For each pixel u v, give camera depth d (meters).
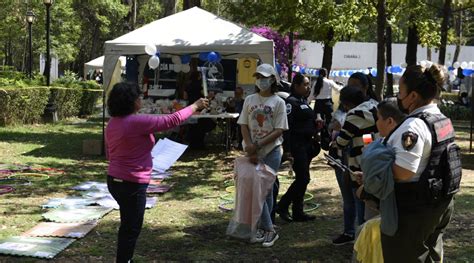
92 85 23.80
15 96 16.64
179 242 5.86
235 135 13.41
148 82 13.80
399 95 3.43
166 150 6.62
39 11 30.27
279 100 5.70
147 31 11.89
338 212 7.22
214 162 11.50
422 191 3.19
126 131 4.38
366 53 31.84
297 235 6.14
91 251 5.47
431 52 31.48
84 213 6.88
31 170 10.04
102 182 9.14
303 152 6.48
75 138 15.06
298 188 6.59
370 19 15.98
